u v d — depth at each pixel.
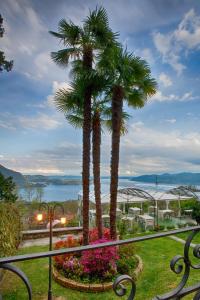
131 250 7.29
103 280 5.76
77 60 7.44
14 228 6.10
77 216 13.23
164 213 14.77
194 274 6.11
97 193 7.13
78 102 7.43
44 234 10.24
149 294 5.27
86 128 6.69
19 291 5.39
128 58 6.80
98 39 6.84
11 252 5.41
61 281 5.77
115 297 5.20
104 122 8.61
